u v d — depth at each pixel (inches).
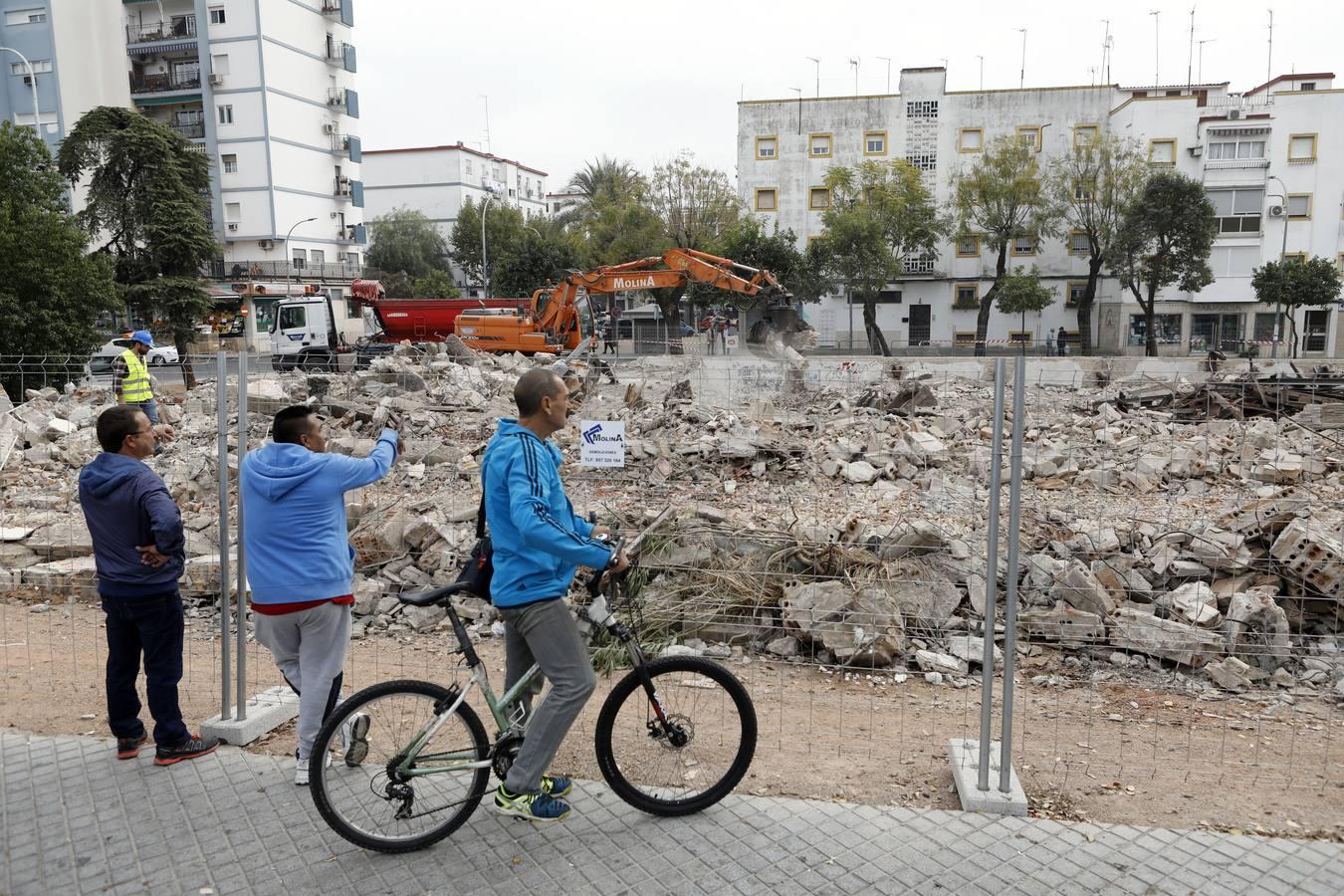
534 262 2005.4
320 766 140.6
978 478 393.7
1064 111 2042.3
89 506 166.6
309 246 2257.6
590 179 2748.5
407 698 147.0
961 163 2081.7
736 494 361.7
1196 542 276.8
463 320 1058.7
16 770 171.2
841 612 237.6
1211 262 1888.5
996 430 153.3
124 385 496.7
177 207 1483.8
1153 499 363.6
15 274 956.0
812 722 200.5
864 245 1752.0
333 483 160.2
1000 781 157.8
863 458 416.5
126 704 173.5
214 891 134.1
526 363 805.2
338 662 165.5
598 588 150.1
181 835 148.7
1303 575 249.8
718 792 154.9
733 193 1888.5
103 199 1464.1
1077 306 2030.0
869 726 198.7
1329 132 1833.2
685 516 283.4
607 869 138.8
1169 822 153.1
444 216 3371.1
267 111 2090.3
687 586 255.6
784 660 238.7
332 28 2301.9
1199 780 171.3
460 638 149.3
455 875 137.9
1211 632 231.3
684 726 156.1
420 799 146.9
